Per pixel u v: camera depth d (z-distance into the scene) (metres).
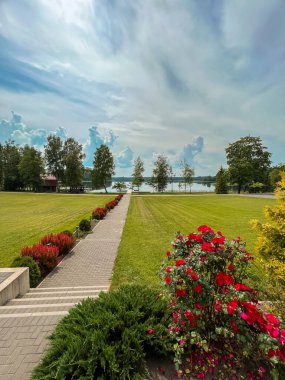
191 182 66.88
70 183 59.97
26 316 3.70
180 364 2.50
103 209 19.67
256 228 4.73
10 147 62.28
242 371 2.38
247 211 21.28
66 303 4.76
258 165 50.97
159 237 11.86
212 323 2.64
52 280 7.12
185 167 66.94
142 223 15.98
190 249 2.89
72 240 10.12
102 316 2.75
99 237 12.29
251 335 2.33
